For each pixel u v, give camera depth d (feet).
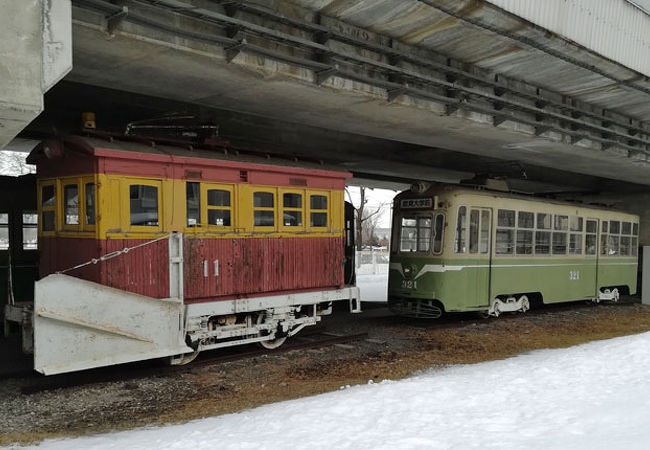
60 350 23.43
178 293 28.35
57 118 40.34
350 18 28.04
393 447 15.42
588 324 48.37
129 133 34.19
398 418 18.33
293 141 48.49
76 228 27.37
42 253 29.86
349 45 29.19
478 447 15.35
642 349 30.07
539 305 60.08
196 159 29.12
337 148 51.03
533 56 33.73
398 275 45.73
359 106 34.14
